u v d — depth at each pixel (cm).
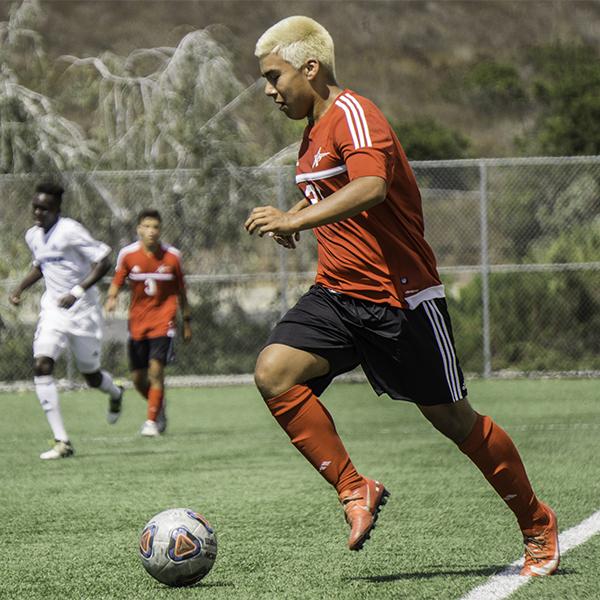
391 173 1520
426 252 1616
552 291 5941
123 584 1694
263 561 1842
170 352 3912
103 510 2430
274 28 1609
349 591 1605
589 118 8744
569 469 2900
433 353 1606
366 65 16888
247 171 6231
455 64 16925
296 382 1609
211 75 6606
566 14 17912
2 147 6238
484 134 14912
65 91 7119
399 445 3541
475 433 1648
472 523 2173
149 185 6216
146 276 3872
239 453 3447
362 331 1612
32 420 4606
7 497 2631
